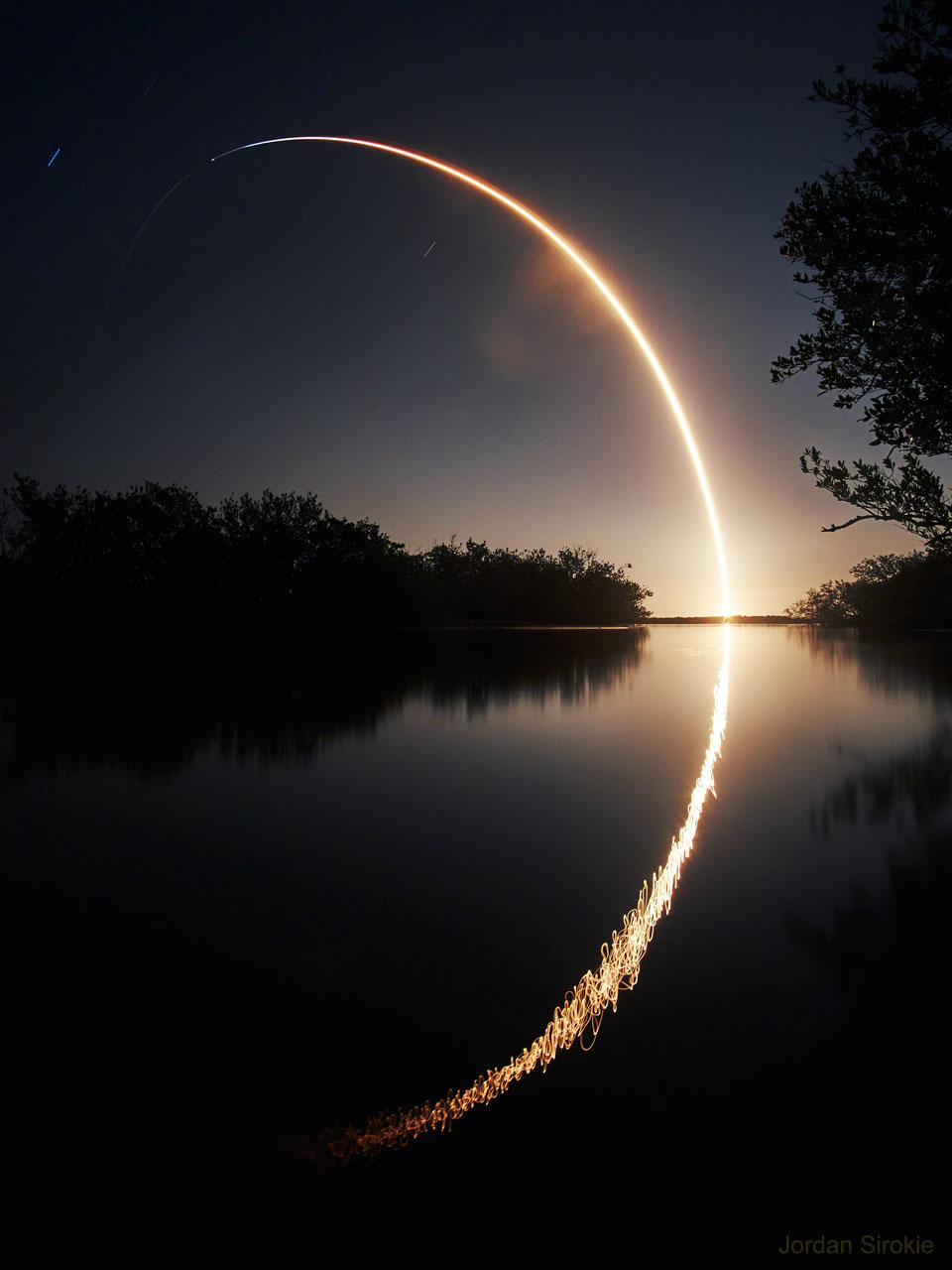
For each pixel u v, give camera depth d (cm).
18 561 2920
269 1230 191
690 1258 182
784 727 1005
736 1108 232
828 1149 215
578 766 779
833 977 312
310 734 981
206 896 418
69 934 366
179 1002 300
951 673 1756
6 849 504
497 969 327
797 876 438
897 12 543
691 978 315
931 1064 252
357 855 488
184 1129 226
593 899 408
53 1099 240
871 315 608
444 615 5194
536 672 1927
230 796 656
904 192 564
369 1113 232
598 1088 242
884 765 751
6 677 1798
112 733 987
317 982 314
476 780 716
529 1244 186
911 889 410
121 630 3108
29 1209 197
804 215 611
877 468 659
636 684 1619
